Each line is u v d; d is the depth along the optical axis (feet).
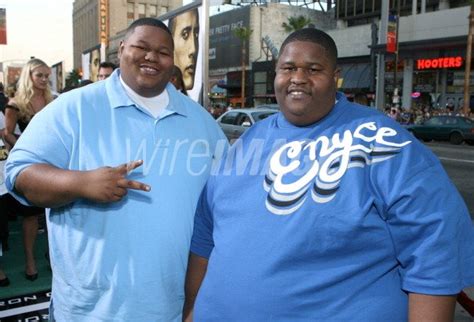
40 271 13.41
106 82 6.36
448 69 103.50
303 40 4.90
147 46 6.09
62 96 6.14
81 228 5.81
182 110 6.61
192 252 5.98
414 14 110.83
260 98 161.17
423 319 4.02
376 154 4.43
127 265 5.82
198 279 5.96
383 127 4.62
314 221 4.40
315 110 4.89
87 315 5.96
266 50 183.73
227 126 31.99
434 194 4.15
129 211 5.82
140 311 5.87
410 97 110.93
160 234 5.91
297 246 4.43
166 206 5.99
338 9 153.17
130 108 6.17
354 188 4.34
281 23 186.50
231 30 194.08
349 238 4.31
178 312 6.23
